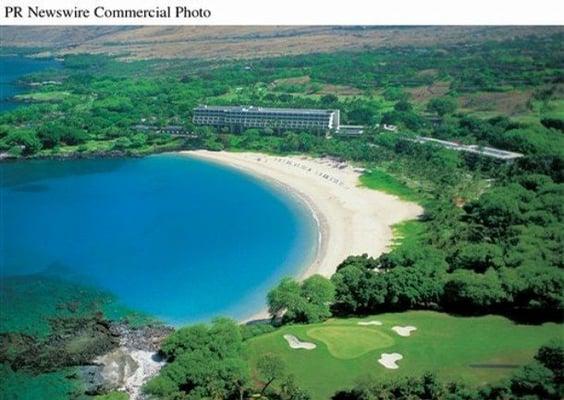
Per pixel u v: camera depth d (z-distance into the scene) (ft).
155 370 521.65
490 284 551.18
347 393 438.81
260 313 626.64
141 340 574.56
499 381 425.28
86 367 531.09
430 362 474.08
